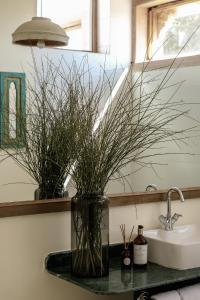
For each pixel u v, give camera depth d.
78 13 2.55
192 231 2.43
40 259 2.09
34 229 2.06
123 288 1.88
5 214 1.98
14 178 2.24
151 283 1.95
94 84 2.55
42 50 2.41
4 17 2.30
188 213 2.54
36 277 2.08
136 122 2.45
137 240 2.16
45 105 2.31
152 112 2.61
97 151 2.01
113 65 2.66
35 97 2.33
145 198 2.37
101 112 2.39
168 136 2.62
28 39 2.31
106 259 2.02
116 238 2.29
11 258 2.01
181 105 2.72
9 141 2.26
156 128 2.56
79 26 2.55
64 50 2.49
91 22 2.61
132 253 2.26
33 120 2.28
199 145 2.75
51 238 2.11
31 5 2.38
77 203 1.99
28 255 2.05
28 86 2.34
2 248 1.99
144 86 2.69
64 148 2.17
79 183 2.02
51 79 2.41
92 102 2.37
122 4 2.71
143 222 2.37
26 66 2.36
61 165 2.16
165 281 1.98
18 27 2.33
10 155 2.25
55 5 2.47
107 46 2.65
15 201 2.15
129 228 2.33
